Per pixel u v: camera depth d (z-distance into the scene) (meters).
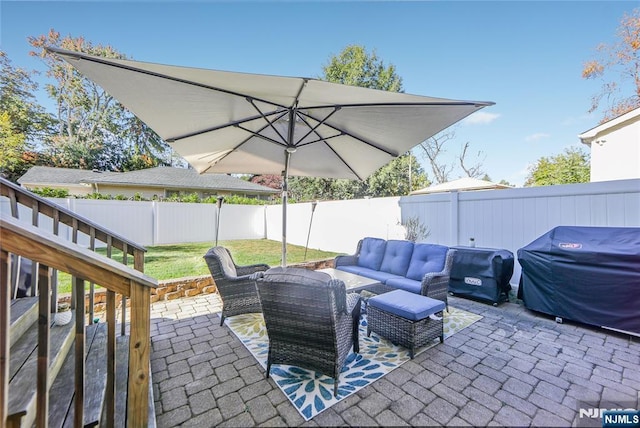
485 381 2.46
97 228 2.82
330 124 3.64
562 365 2.70
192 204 10.95
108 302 1.45
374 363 2.75
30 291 2.64
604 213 4.12
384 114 3.18
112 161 22.84
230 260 4.20
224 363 2.77
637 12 10.23
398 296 3.31
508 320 3.83
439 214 6.18
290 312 2.33
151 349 3.06
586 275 3.48
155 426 1.91
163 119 3.14
